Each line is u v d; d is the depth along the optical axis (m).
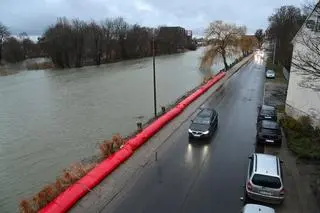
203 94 38.91
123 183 16.75
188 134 24.17
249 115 29.41
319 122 22.86
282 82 47.00
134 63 90.50
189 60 96.25
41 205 14.85
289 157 19.73
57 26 87.38
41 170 21.48
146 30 115.88
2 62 102.06
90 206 14.74
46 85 54.47
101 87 50.72
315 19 22.00
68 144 25.86
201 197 15.45
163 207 14.61
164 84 51.97
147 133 23.41
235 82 47.59
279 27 69.44
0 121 32.97
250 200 15.11
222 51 61.16
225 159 19.72
